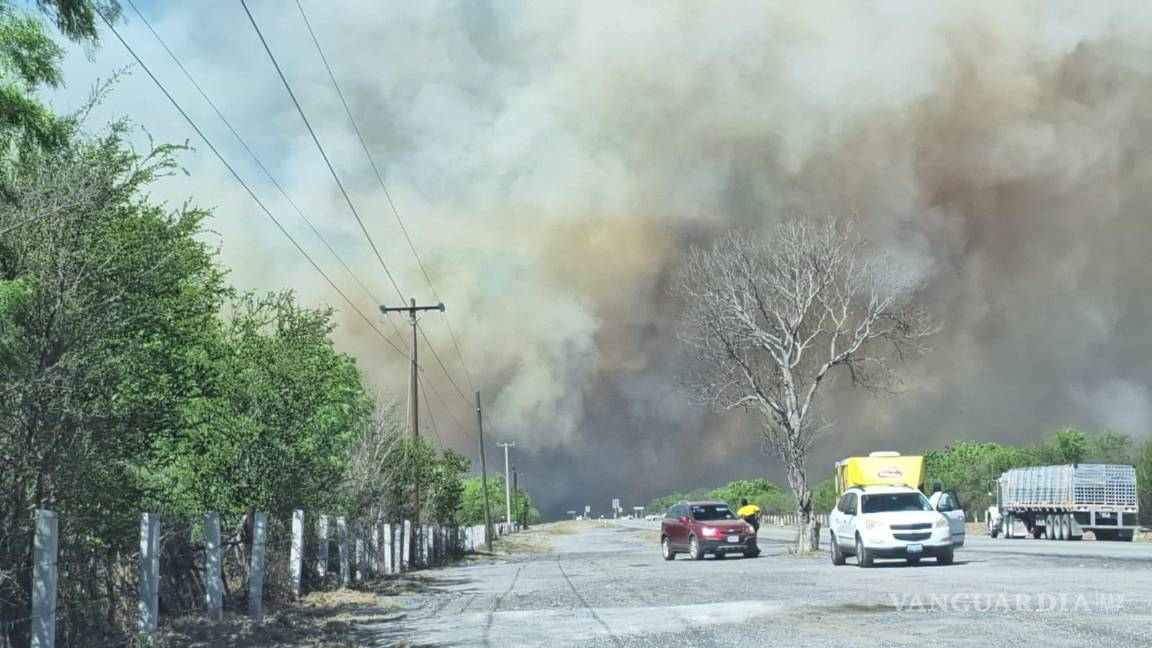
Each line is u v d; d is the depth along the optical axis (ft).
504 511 451.53
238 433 64.44
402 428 118.42
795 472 127.03
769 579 76.54
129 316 39.65
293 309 70.49
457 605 62.80
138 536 43.88
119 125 40.29
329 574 81.92
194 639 45.39
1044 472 169.89
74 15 30.63
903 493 93.56
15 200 35.96
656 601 59.62
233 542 62.39
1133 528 157.07
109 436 38.96
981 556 100.48
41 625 32.09
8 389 33.58
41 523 32.45
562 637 42.86
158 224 42.42
